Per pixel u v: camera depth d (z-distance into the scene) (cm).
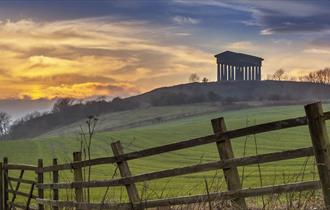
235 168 732
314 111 584
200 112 13800
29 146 7506
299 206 732
